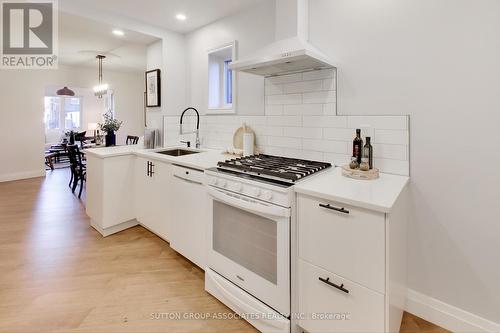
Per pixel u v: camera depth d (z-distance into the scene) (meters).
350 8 1.96
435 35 1.62
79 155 4.56
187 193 2.28
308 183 1.60
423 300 1.76
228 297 1.81
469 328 1.61
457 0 1.54
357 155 1.84
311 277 1.50
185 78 3.59
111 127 5.41
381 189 1.47
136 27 3.13
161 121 3.47
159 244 2.78
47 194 4.64
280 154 2.46
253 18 2.73
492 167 1.49
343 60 2.01
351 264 1.34
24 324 1.67
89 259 2.47
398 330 1.56
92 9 2.84
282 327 1.55
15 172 5.74
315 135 2.20
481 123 1.51
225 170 1.96
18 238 2.88
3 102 5.51
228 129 3.01
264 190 1.60
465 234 1.59
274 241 1.58
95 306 1.85
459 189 1.60
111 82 7.77
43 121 6.11
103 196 2.85
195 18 3.05
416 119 1.72
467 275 1.60
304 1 2.17
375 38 1.85
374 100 1.88
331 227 1.40
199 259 2.21
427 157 1.69
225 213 1.88
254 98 2.71
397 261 1.43
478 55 1.49
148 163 2.83
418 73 1.69
